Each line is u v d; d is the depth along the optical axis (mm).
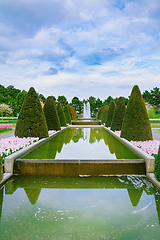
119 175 4270
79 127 15695
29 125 7812
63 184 3742
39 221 2486
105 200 3068
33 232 2270
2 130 14789
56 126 11617
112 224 2439
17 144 5770
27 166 4285
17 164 4301
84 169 4266
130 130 7543
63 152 5520
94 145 6879
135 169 4281
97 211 2732
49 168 4273
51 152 5523
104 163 4273
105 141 7910
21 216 2596
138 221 2506
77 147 6426
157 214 2674
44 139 7707
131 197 3176
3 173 4078
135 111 7547
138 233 2266
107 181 3904
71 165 4250
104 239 2164
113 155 5102
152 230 2322
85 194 3273
